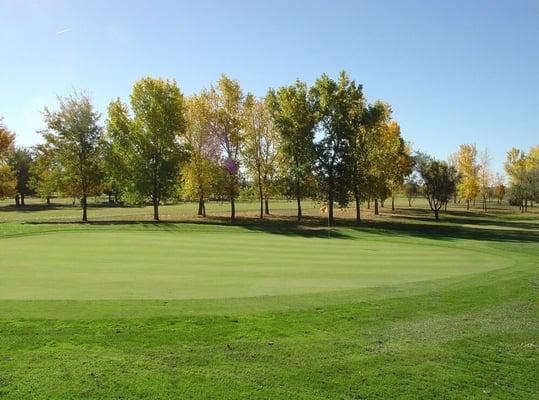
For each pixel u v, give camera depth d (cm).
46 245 2234
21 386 612
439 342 824
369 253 2175
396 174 5619
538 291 1271
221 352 744
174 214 5534
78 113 4372
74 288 1245
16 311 944
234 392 609
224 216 5172
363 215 6112
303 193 4881
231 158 4881
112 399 584
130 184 4434
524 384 672
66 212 6400
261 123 4941
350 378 666
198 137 4825
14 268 1575
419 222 5284
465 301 1133
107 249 2100
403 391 634
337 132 4588
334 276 1502
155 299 1098
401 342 820
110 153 4409
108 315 921
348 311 1009
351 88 4619
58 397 586
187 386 623
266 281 1383
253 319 926
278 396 605
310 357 735
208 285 1304
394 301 1110
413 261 1931
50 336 797
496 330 904
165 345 768
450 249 2486
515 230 4294
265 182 5016
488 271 1661
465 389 648
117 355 720
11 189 4872
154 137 4428
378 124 5028
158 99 4394
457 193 7725
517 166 8950
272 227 3688
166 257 1870
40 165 4431
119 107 4481
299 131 4581
